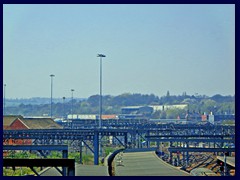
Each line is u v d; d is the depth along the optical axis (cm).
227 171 11425
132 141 19475
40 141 17475
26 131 17100
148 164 11538
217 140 16925
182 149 14125
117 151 15825
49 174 9019
